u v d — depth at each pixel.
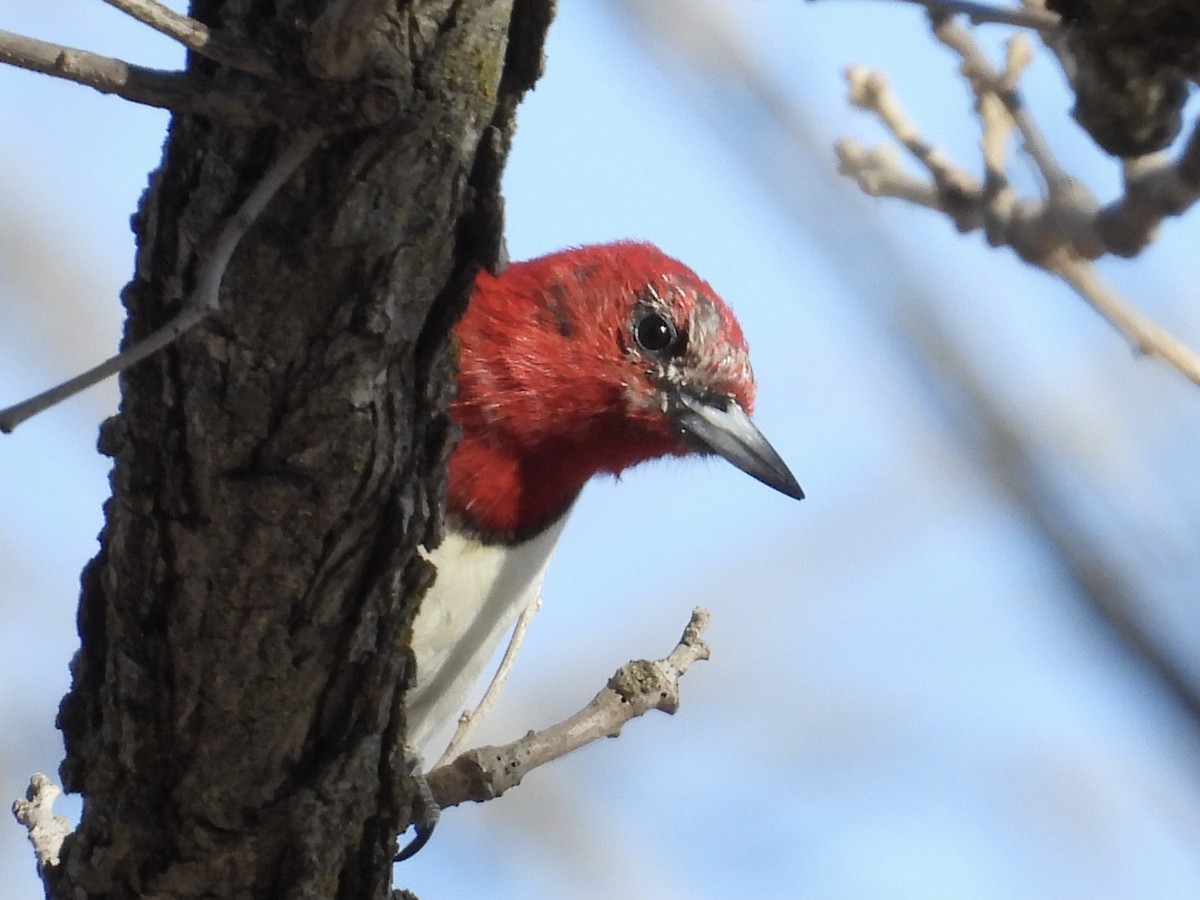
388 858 6.45
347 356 5.44
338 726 6.19
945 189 9.39
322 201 5.24
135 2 4.77
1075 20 5.51
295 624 5.88
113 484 5.80
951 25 9.24
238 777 6.17
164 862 6.38
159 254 5.43
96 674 6.29
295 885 6.36
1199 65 5.37
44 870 6.94
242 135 5.18
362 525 5.75
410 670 6.24
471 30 5.23
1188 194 8.01
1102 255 8.57
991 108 9.30
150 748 6.18
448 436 5.87
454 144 5.26
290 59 4.94
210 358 5.41
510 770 8.41
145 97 4.92
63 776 6.48
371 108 5.02
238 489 5.59
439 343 5.65
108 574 6.02
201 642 5.90
